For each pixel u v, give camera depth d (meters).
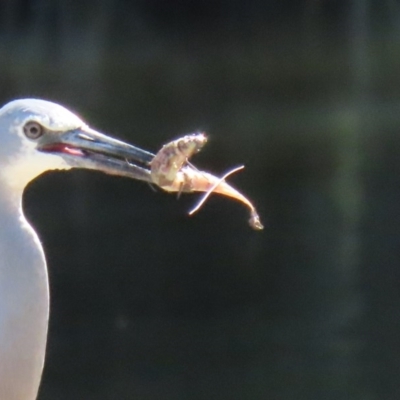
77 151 5.97
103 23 31.22
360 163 20.25
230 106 25.41
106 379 11.16
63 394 10.88
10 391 5.98
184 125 23.50
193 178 6.08
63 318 12.84
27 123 5.89
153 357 11.77
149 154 6.04
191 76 28.27
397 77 27.52
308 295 13.52
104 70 28.66
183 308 13.12
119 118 24.16
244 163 20.41
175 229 16.25
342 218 16.72
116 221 16.75
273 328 12.49
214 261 14.80
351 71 28.38
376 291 13.58
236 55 30.03
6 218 5.95
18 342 5.92
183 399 10.66
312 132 22.67
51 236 15.93
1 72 27.48
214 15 31.91
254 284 13.93
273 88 27.05
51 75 27.66
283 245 15.47
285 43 30.67
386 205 17.48
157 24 31.67
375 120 23.56
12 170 5.94
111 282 14.01
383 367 11.47
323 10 31.84
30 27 30.66
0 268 5.93
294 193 18.44
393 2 30.86
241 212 17.14
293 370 11.39
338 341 12.12
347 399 10.79
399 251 15.08
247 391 10.96
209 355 11.78
